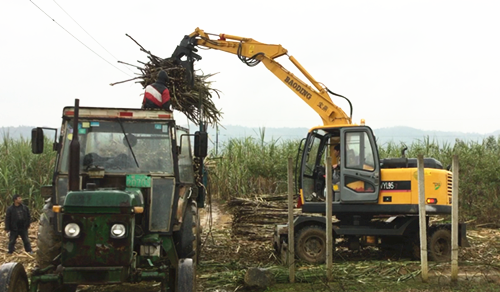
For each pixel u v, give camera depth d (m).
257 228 11.62
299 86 11.09
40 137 6.82
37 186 14.92
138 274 5.63
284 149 17.55
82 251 5.28
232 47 11.54
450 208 9.77
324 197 10.02
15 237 10.27
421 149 17.28
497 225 14.02
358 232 9.74
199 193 9.59
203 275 8.35
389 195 9.62
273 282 7.83
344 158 9.74
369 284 7.82
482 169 15.17
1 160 15.15
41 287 6.39
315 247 9.57
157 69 10.66
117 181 6.57
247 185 16.83
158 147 6.76
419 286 7.71
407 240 10.09
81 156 6.64
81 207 5.30
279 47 11.25
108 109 6.80
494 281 8.05
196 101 10.91
